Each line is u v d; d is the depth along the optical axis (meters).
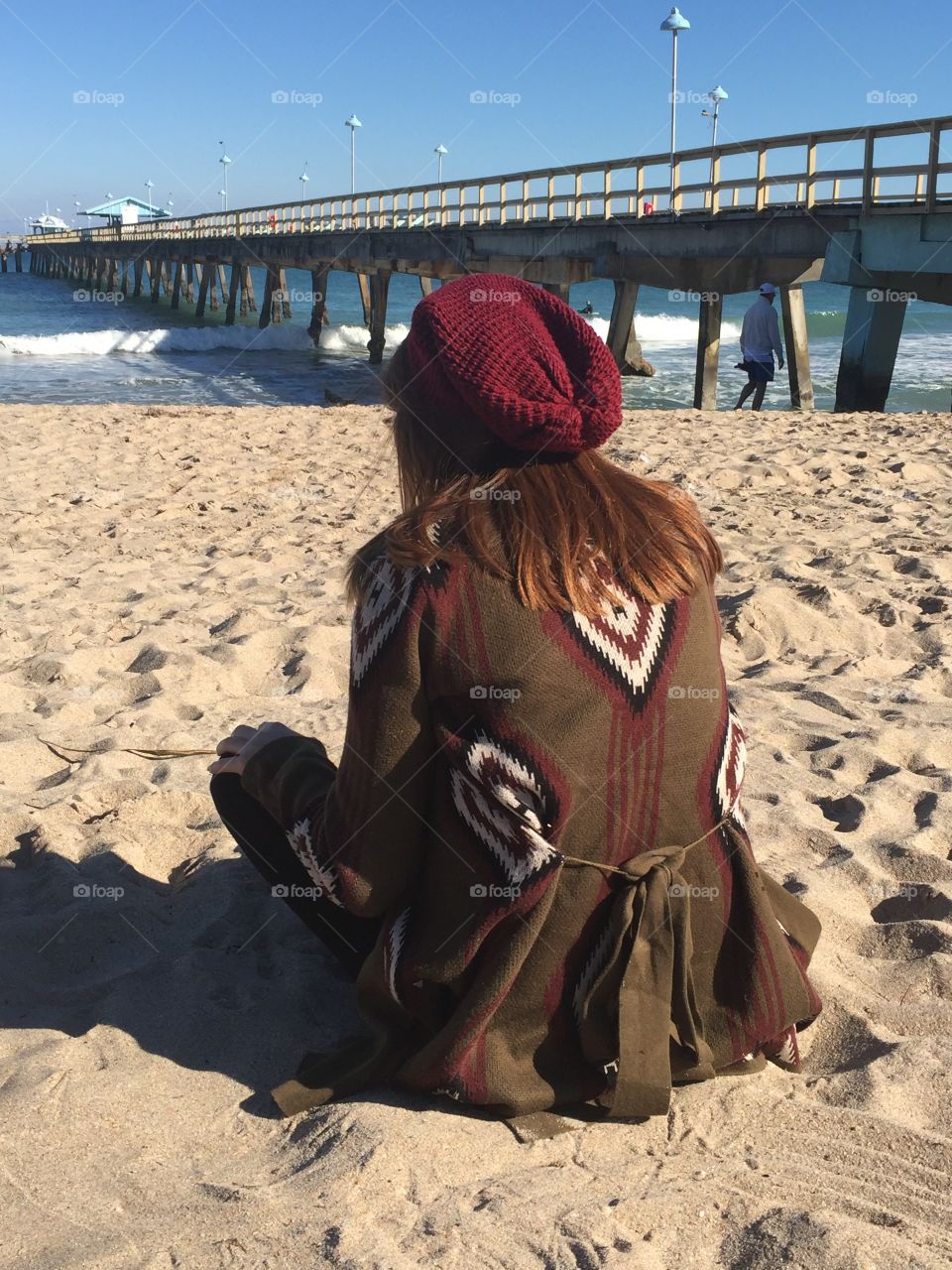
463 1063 1.68
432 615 1.56
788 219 15.60
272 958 2.29
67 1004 2.17
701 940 1.75
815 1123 1.78
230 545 6.16
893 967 2.25
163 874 2.71
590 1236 1.49
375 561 1.63
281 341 32.25
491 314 1.57
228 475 8.30
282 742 1.98
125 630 4.49
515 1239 1.49
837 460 8.38
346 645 4.27
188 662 4.04
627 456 8.45
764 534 6.10
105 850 2.71
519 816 1.59
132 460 8.96
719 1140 1.74
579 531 1.58
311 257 33.12
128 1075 1.87
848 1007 2.10
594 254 20.23
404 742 1.60
